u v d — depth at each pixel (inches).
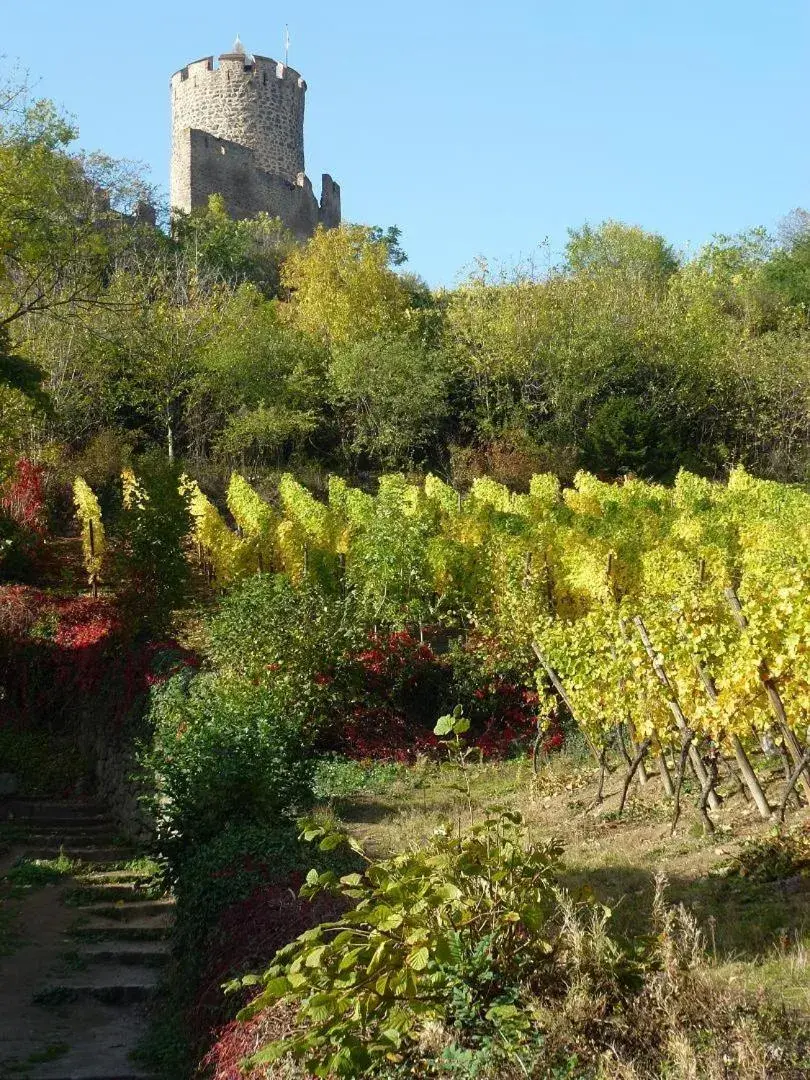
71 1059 307.7
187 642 809.5
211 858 356.5
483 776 564.1
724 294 2332.7
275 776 433.1
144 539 762.2
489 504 975.6
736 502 999.6
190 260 1854.1
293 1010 221.1
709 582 532.7
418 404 1578.5
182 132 2630.4
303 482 1482.5
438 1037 190.4
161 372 1417.3
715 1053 175.5
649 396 1763.0
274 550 975.6
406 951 193.9
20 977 388.8
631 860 353.4
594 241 2623.0
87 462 1300.4
